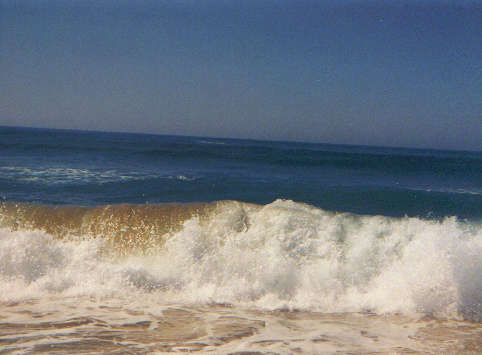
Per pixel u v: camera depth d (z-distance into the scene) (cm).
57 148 2505
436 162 2672
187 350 317
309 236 557
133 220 601
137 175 1407
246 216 593
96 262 518
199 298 466
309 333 373
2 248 506
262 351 322
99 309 413
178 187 1151
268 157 2655
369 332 384
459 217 905
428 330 395
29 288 463
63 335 337
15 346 310
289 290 495
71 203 900
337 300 477
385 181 1603
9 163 1614
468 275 468
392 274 504
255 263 519
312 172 1867
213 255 530
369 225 576
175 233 580
